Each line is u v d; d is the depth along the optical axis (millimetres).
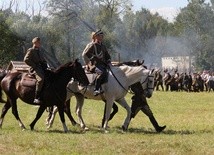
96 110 26578
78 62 16578
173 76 52125
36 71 16422
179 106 30328
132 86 17250
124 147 13258
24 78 16984
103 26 80562
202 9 103688
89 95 17312
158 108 28672
